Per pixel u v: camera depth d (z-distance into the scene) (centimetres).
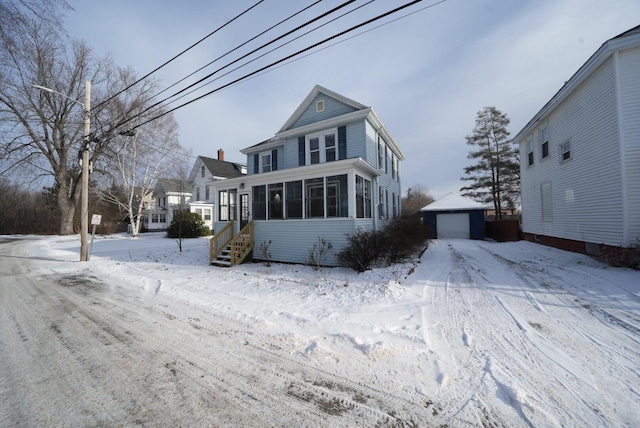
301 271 872
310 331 413
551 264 841
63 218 2808
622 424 216
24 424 226
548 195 1230
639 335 373
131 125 2328
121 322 464
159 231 3559
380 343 359
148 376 298
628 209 754
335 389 273
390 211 1661
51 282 798
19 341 390
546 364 307
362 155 1174
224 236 1177
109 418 233
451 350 344
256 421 229
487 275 740
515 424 220
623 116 762
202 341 387
